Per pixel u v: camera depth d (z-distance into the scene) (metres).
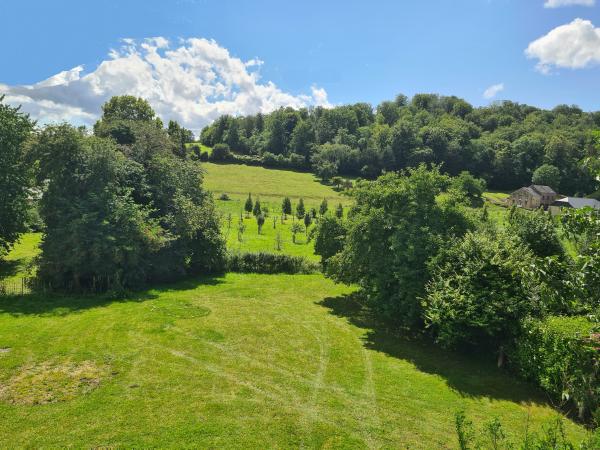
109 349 14.70
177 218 25.69
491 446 9.67
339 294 25.06
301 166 111.94
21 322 16.91
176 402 11.38
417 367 15.03
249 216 57.38
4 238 24.50
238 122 140.00
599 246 5.69
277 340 16.86
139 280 23.86
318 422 10.88
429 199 18.47
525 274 6.79
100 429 9.93
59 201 21.53
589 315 6.12
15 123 23.50
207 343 15.93
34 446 9.18
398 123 107.25
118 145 26.83
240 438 9.89
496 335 15.37
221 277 27.94
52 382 12.13
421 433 10.63
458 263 15.75
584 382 11.12
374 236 18.80
